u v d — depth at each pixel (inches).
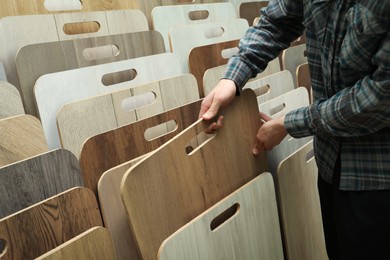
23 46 29.1
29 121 25.9
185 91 37.5
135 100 34.9
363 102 23.6
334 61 26.4
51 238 23.4
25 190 23.8
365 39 23.0
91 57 35.4
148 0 43.4
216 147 31.5
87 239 23.5
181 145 28.3
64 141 28.7
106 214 27.3
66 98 30.5
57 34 32.9
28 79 29.4
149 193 25.7
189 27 42.0
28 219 22.4
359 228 28.5
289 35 34.7
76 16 34.2
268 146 34.8
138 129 30.6
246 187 33.5
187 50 41.9
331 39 26.1
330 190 32.9
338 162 29.5
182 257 27.0
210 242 29.6
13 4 31.3
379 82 22.6
